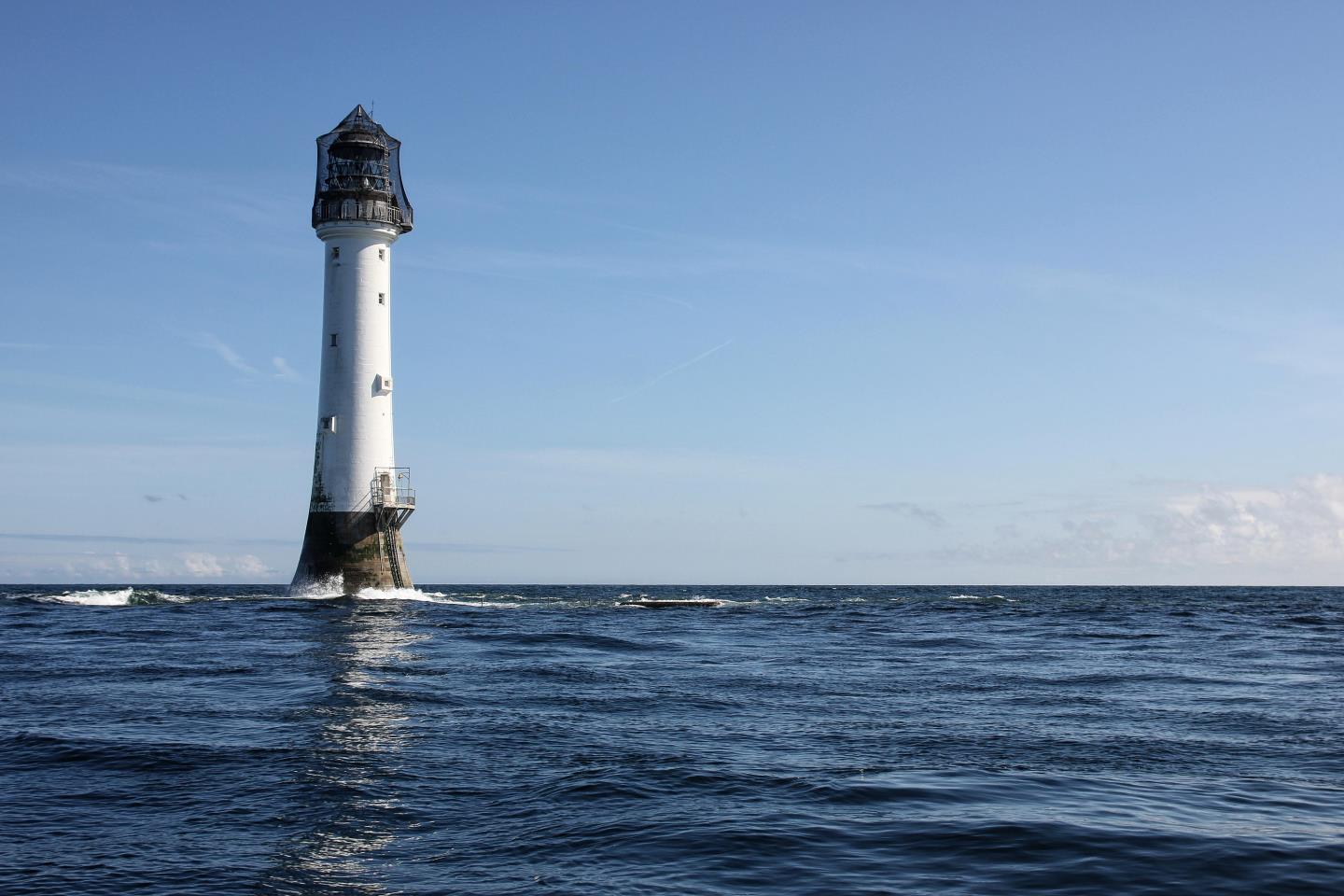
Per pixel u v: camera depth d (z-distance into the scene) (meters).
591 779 15.75
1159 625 62.22
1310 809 14.05
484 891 10.93
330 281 74.25
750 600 105.81
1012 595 156.38
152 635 44.72
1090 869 11.37
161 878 11.41
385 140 75.56
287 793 15.05
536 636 46.03
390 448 74.56
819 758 17.59
